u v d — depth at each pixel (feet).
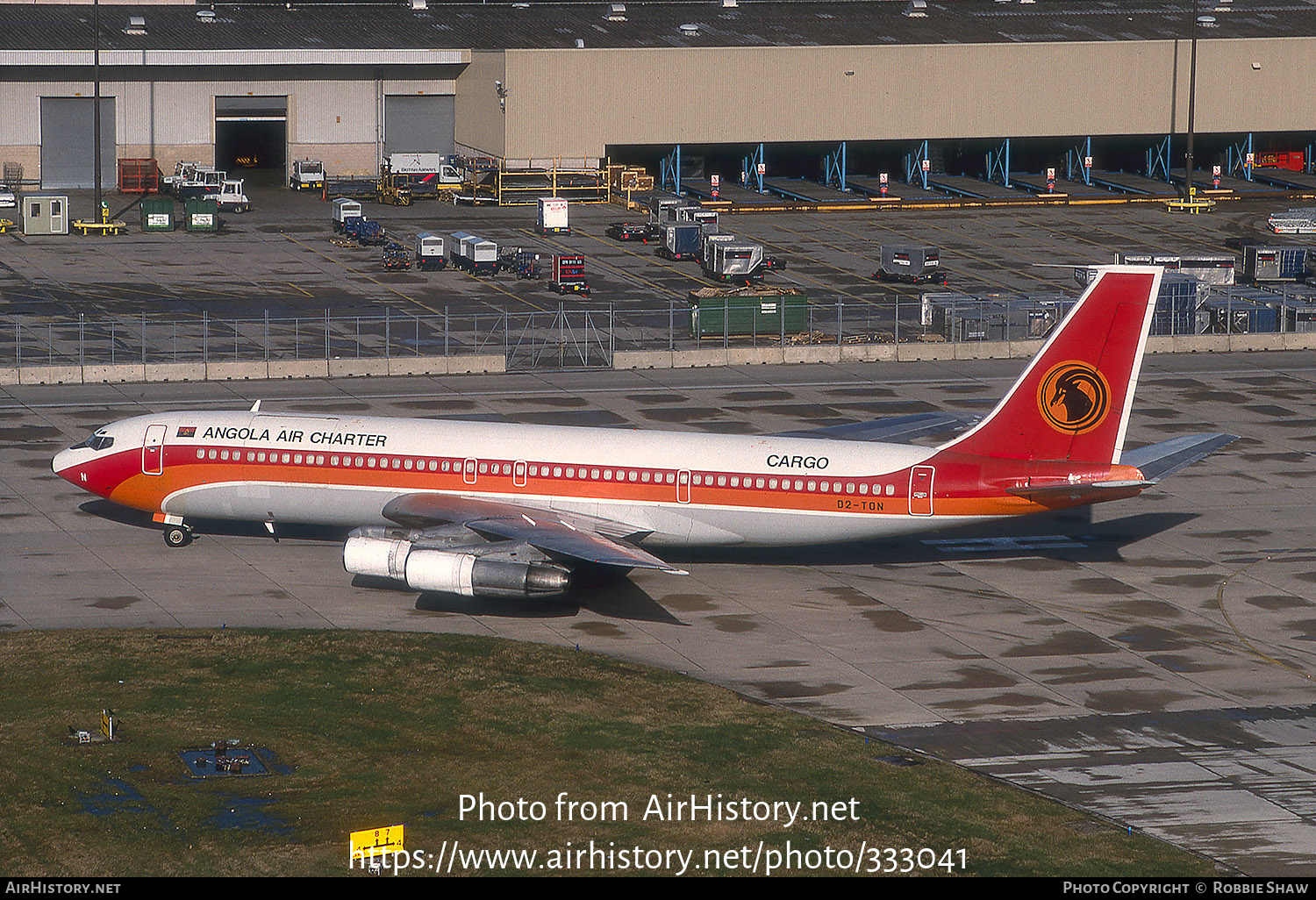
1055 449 420.77
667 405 644.69
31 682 353.10
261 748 321.73
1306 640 404.98
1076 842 290.76
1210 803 310.45
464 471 444.55
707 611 418.10
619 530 433.07
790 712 351.05
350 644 383.65
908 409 645.92
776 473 431.84
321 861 274.16
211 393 647.56
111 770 309.01
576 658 380.17
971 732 343.05
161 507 461.78
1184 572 457.27
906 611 420.77
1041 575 452.76
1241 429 619.26
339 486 450.30
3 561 439.63
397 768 314.35
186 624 395.96
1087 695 366.43
